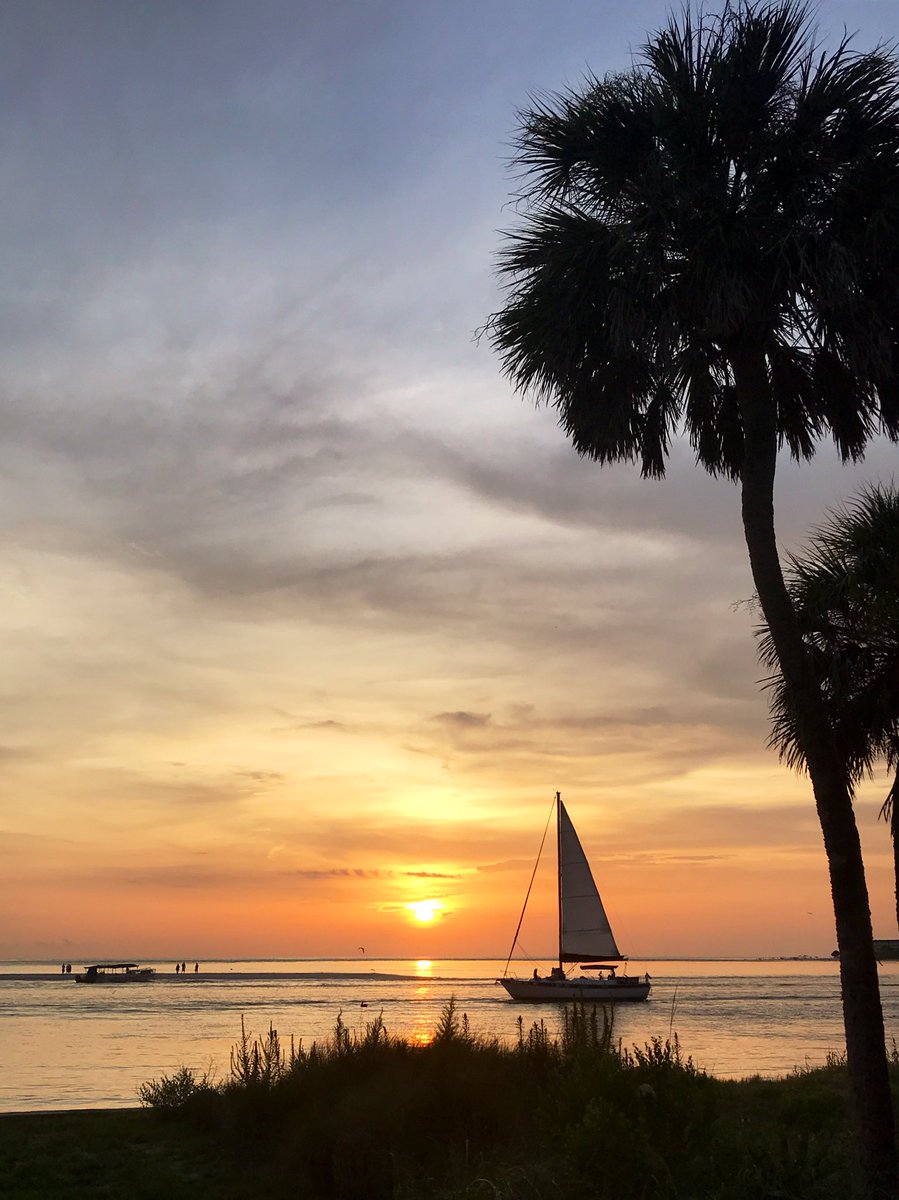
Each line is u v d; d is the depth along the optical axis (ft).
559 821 307.17
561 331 43.34
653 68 42.52
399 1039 55.06
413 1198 37.42
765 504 42.11
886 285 40.55
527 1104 47.32
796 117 41.04
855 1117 36.37
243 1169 47.34
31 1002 368.27
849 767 49.67
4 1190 43.50
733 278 39.47
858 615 47.91
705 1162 34.81
